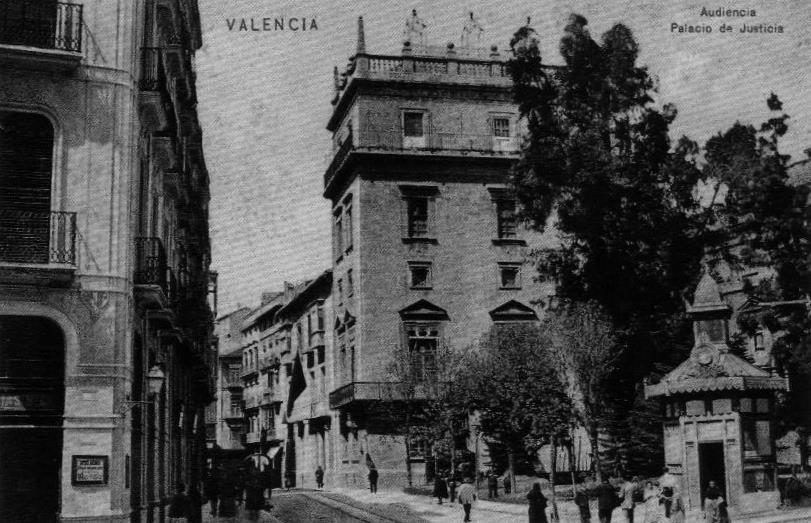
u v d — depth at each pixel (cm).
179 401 3181
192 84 3241
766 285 3575
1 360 1806
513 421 3534
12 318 1823
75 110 1870
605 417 3534
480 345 4000
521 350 3628
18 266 1758
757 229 3650
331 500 3778
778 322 3534
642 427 3488
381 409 4397
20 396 1794
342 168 4816
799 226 3581
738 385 2383
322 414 5419
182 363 3428
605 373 3453
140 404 2128
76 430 1791
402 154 4672
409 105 4772
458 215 4728
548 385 3450
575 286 3731
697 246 3638
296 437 6400
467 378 3844
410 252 4653
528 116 3903
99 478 1786
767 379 2422
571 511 2786
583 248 3762
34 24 1841
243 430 8681
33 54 1805
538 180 3775
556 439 3478
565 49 3800
